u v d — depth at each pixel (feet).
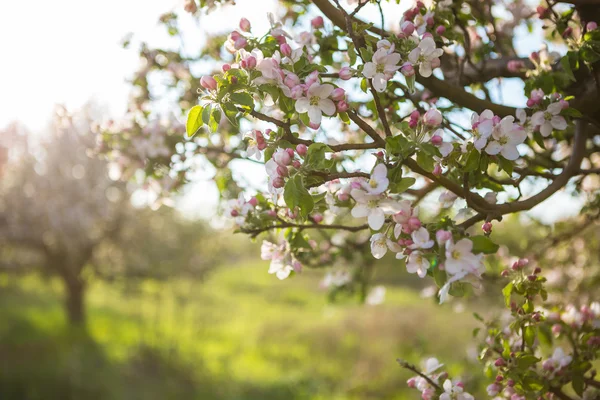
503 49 8.87
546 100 6.12
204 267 52.01
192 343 48.60
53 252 45.09
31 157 41.47
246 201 6.93
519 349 6.90
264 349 50.24
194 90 10.50
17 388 34.99
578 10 6.89
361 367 42.16
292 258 7.14
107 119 10.59
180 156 9.87
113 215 45.42
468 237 4.59
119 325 53.21
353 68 5.39
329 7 6.21
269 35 5.77
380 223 4.62
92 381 37.65
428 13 6.44
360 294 12.37
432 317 52.11
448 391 6.23
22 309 55.01
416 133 4.98
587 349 6.89
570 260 14.37
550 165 7.86
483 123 5.03
